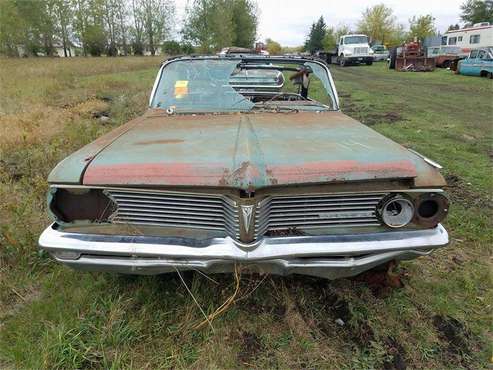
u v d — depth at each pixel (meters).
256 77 3.62
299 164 1.89
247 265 1.92
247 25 42.47
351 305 2.39
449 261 2.96
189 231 1.95
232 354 2.03
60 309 2.27
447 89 14.20
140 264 1.93
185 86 3.37
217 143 2.19
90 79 16.44
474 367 2.02
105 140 2.39
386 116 8.84
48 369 1.90
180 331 2.14
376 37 54.84
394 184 1.95
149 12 50.28
